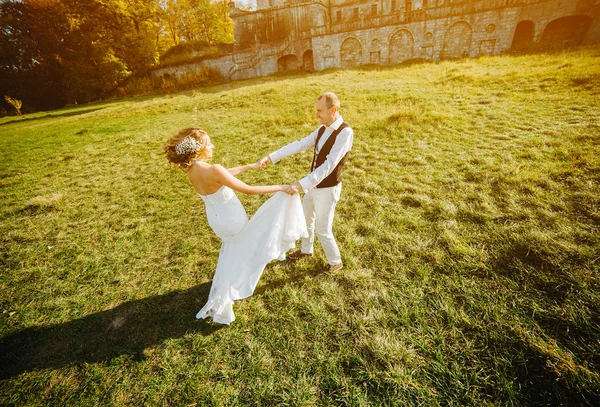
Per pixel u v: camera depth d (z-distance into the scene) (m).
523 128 5.93
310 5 30.19
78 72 32.00
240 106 12.68
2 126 19.03
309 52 30.11
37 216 4.69
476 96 8.90
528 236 2.86
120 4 31.58
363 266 2.91
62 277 3.21
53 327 2.54
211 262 3.26
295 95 12.72
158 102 17.72
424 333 2.12
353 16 31.50
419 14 23.14
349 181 4.79
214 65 30.84
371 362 1.97
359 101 10.09
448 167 4.81
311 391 1.84
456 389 1.74
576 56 13.04
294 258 3.15
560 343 1.89
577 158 4.32
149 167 6.60
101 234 4.03
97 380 2.04
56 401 1.93
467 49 22.53
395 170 4.96
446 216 3.52
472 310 2.24
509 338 1.98
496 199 3.72
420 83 11.90
